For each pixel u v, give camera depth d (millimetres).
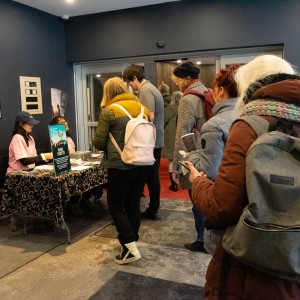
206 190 955
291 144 797
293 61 4301
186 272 2512
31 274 2518
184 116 2430
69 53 5480
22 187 2980
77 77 5754
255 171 781
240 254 811
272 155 796
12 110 4508
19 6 4551
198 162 1708
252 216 777
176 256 2770
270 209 780
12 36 4461
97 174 3307
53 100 5145
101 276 2469
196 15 4656
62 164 2938
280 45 4477
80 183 3062
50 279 2441
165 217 3686
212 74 5020
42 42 4992
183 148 2441
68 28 5430
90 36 5309
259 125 868
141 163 2416
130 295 2217
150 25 4914
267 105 889
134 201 2646
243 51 4730
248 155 810
